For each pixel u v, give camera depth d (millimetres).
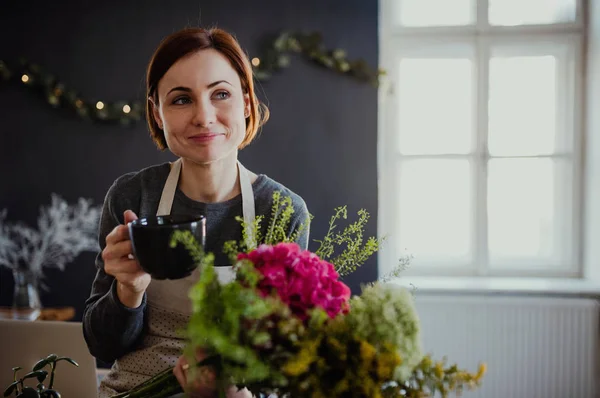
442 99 3291
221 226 1243
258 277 788
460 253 3344
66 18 3145
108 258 926
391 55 3291
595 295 2980
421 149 3328
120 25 3137
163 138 1243
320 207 3141
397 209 3354
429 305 3014
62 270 3260
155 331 1199
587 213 3225
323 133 3111
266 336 693
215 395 866
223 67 1085
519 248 3330
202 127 1069
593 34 3115
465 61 3270
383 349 724
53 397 1009
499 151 3293
